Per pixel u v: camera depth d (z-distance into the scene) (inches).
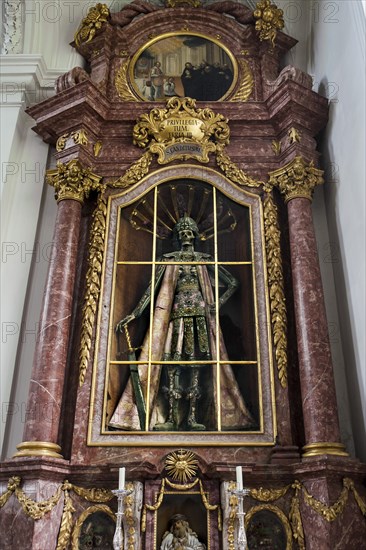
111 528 153.9
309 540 145.6
